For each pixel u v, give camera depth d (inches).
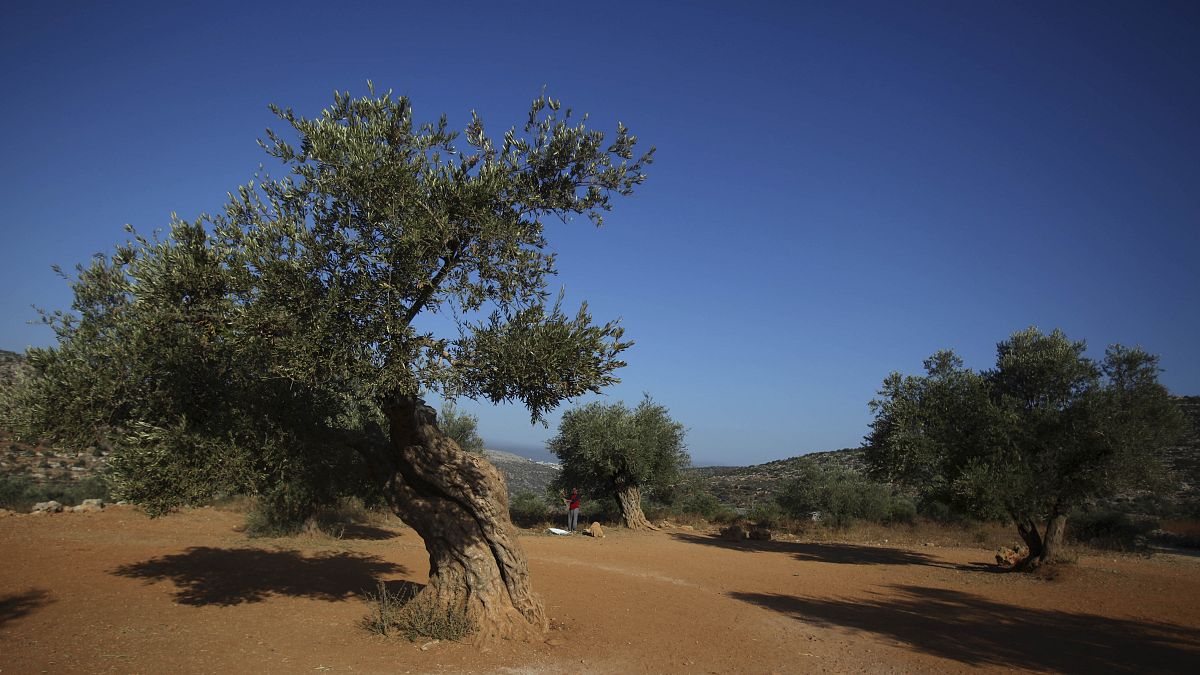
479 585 357.4
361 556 601.3
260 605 403.9
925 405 716.7
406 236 290.4
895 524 1141.1
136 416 337.7
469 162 358.3
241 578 473.4
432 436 356.2
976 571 684.7
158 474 313.1
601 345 318.0
